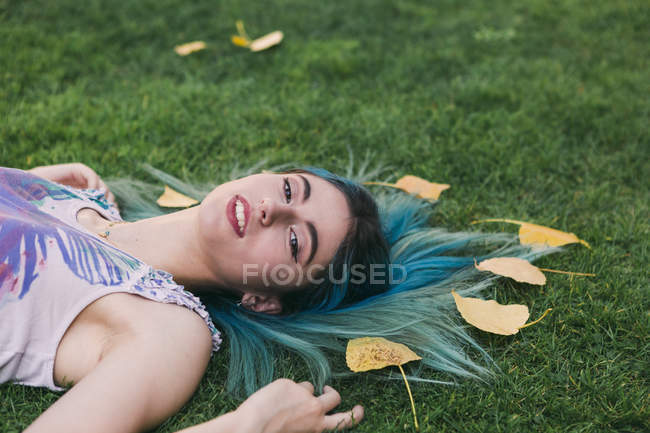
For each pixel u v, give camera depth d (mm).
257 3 4199
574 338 1859
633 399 1634
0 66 3080
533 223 2391
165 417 1457
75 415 1267
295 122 2955
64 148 2586
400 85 3359
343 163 2734
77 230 1793
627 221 2395
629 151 2857
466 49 3818
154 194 2459
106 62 3344
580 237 2328
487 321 1794
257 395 1452
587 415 1598
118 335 1512
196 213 1902
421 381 1717
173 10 3957
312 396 1540
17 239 1551
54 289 1540
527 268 2033
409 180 2492
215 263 1823
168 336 1515
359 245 1916
